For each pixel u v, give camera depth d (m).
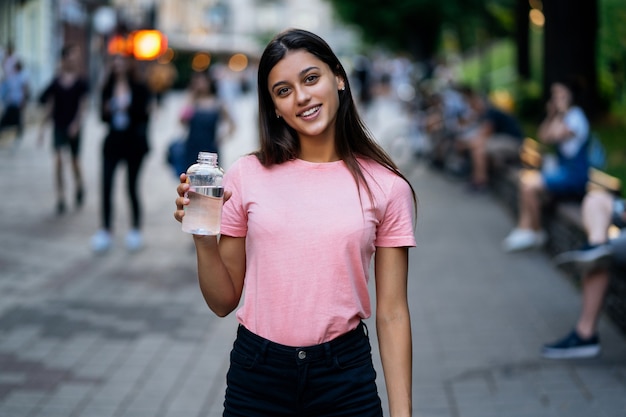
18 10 28.34
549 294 7.77
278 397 2.72
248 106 37.22
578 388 5.36
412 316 7.11
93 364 5.90
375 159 2.84
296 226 2.70
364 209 2.73
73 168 11.78
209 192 2.64
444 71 27.45
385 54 58.62
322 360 2.70
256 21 86.50
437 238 10.54
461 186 15.17
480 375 5.66
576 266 5.79
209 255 2.72
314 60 2.75
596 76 16.23
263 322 2.72
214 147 9.90
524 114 19.41
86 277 8.36
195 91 9.88
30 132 22.98
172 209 12.30
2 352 6.11
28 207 11.95
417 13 40.25
